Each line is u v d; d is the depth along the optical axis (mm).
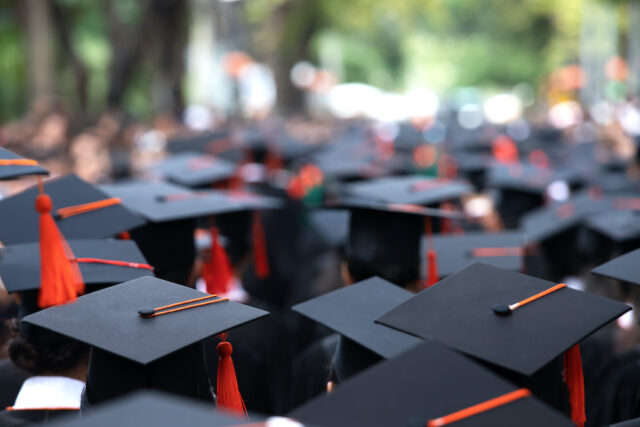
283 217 5527
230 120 16328
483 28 44812
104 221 2775
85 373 2430
